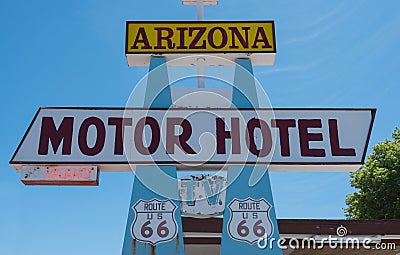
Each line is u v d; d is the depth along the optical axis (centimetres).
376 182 2098
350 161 667
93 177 650
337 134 682
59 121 676
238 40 730
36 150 657
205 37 731
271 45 727
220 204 646
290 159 666
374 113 695
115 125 676
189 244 922
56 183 653
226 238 624
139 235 619
